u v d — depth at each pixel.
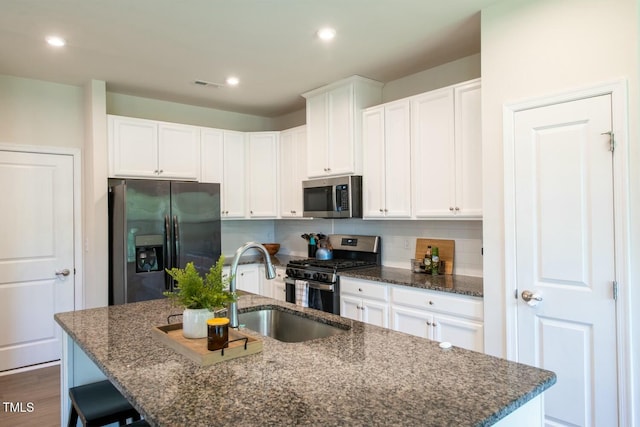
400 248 3.86
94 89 3.85
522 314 2.43
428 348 1.61
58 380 3.54
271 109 5.00
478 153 2.91
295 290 4.04
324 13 2.61
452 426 1.02
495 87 2.55
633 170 2.04
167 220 3.76
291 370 1.38
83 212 4.08
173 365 1.44
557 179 2.29
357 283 3.46
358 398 1.17
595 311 2.15
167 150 4.27
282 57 3.32
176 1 2.44
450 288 2.79
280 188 4.81
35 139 3.83
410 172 3.38
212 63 3.45
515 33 2.46
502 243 2.52
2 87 3.69
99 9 2.52
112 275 3.95
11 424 2.78
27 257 3.83
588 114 2.17
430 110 3.23
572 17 2.23
